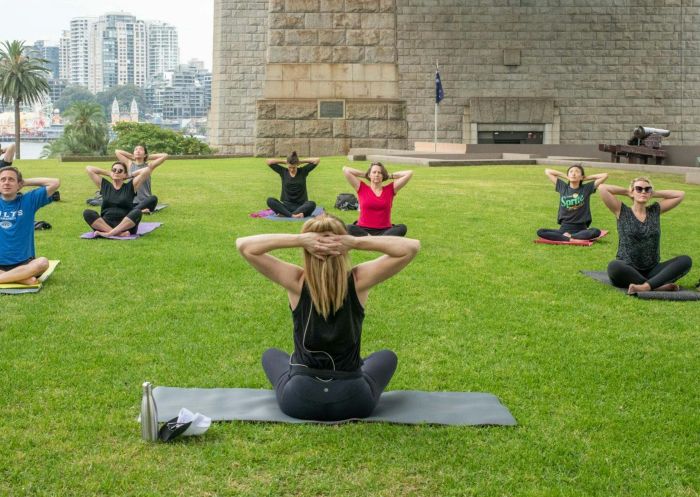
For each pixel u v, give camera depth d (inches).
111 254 437.4
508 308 339.9
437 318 322.3
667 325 317.7
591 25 1980.8
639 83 1993.1
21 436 203.3
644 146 1209.4
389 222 492.1
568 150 1478.8
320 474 185.3
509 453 197.9
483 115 1974.7
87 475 183.0
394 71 1355.8
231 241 483.2
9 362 259.6
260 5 2018.9
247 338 289.3
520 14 1973.4
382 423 210.8
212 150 2068.2
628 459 198.1
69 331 295.0
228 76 2027.6
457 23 1971.0
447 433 207.3
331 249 193.6
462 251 466.0
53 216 577.9
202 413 215.0
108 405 225.0
